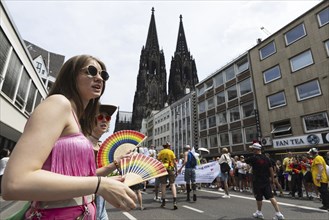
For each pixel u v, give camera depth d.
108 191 0.90
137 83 102.06
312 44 21.16
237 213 6.57
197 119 40.38
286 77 23.38
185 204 8.12
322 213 6.47
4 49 11.19
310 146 19.80
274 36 25.23
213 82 36.25
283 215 6.23
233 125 30.50
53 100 0.99
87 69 1.29
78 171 1.03
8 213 5.91
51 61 38.09
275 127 24.25
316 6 21.11
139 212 6.83
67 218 0.95
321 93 20.00
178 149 48.25
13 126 13.39
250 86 28.16
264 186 5.92
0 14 10.24
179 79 95.94
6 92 12.36
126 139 2.47
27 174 0.76
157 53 107.06
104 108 2.96
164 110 59.94
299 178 10.27
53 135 0.90
